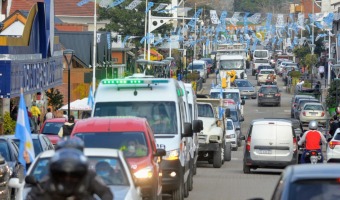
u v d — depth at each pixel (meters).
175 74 152.38
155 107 42.66
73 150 17.94
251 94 171.00
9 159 42.81
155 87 43.03
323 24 166.25
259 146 61.31
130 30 148.00
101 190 18.97
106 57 125.88
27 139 37.19
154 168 34.06
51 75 82.38
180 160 41.84
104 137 35.16
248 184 54.50
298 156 62.94
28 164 38.22
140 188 30.44
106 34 126.69
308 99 129.00
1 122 69.94
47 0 78.38
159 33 153.88
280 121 61.75
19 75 68.12
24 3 136.12
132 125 35.59
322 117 121.25
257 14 121.25
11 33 82.44
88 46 124.00
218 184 54.47
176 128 42.16
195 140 57.69
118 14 146.50
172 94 42.91
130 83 43.12
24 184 27.81
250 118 135.62
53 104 95.19
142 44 149.62
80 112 92.94
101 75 118.50
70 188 17.78
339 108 100.69
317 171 20.14
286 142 61.03
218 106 74.94
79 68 114.50
